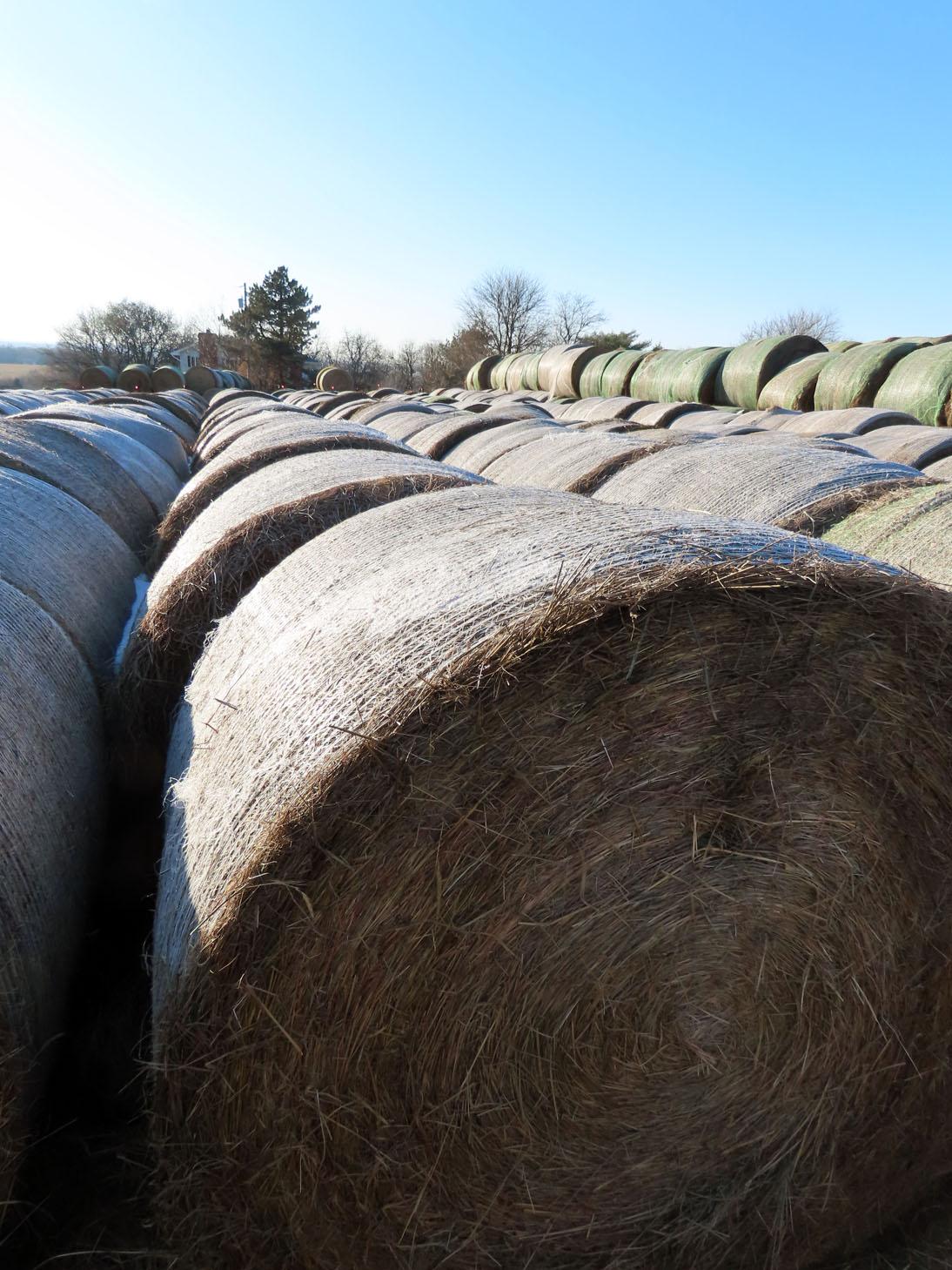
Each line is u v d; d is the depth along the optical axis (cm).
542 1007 184
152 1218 195
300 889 173
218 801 210
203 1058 176
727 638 179
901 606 185
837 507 439
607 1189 197
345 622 223
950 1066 208
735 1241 208
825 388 1484
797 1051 198
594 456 617
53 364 6525
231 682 256
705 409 1296
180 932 193
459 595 203
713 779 183
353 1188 185
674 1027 191
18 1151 192
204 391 3828
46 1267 198
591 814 179
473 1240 194
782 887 190
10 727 245
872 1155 210
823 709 185
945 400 1223
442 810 175
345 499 355
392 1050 180
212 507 439
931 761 192
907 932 197
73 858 261
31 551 362
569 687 175
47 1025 221
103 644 370
